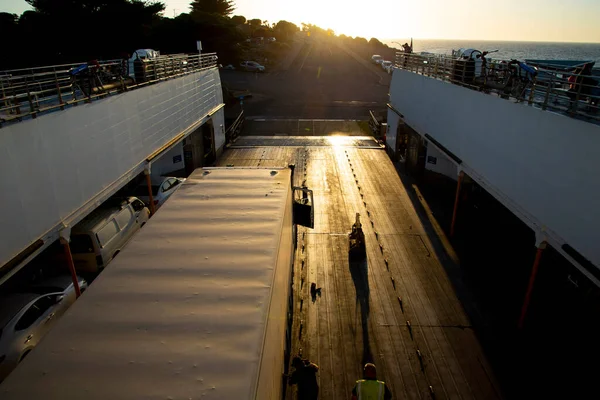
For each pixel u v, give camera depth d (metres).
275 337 4.68
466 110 11.06
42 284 8.37
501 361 7.41
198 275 5.02
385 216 13.47
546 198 7.32
